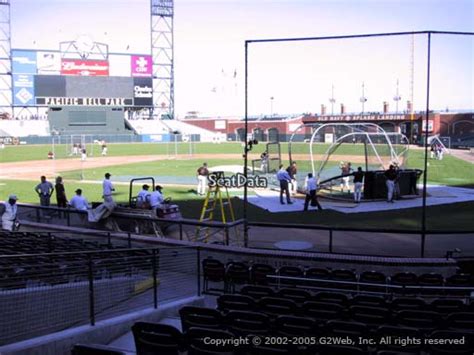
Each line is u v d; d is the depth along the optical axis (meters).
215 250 13.14
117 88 86.94
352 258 12.45
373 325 7.39
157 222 16.12
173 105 100.62
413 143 59.38
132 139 83.81
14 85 84.25
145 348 6.32
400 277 10.80
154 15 96.25
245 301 8.34
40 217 18.81
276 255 12.70
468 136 65.94
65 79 83.81
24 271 7.74
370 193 24.48
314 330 6.69
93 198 26.08
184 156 58.31
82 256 9.67
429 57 13.66
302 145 64.06
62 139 80.12
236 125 99.56
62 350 6.96
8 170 42.66
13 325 7.07
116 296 9.19
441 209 21.47
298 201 23.92
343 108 92.94
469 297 10.03
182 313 7.50
